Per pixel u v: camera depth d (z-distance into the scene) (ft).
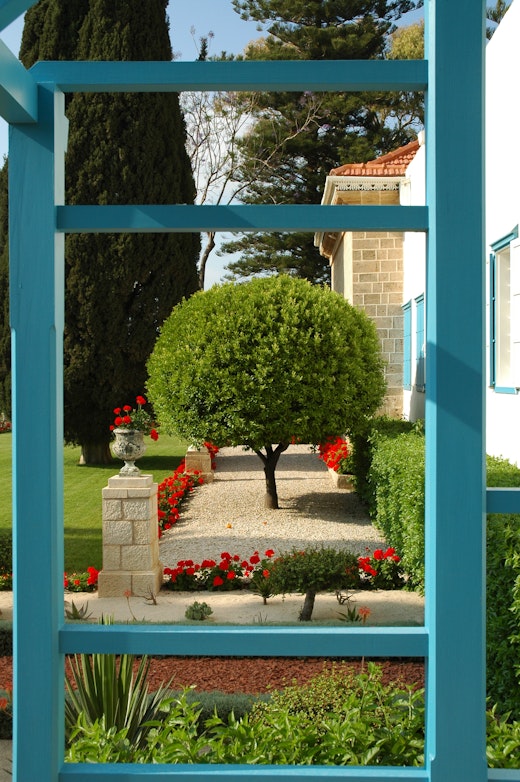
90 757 8.41
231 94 83.82
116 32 49.75
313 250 92.94
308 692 13.14
